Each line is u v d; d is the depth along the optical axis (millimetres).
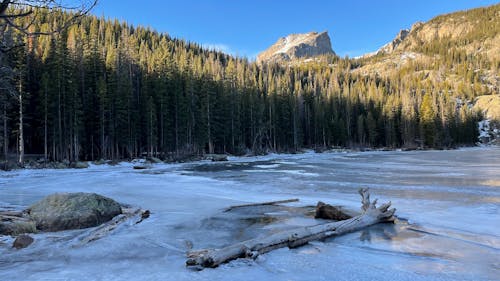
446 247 6883
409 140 92438
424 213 10352
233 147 66062
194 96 58406
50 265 5797
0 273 5340
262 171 29188
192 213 11023
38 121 43188
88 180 23047
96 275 5242
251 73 107562
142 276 5195
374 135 94438
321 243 7223
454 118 100688
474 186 16484
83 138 44250
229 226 9117
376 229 8500
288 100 81125
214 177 24297
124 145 48500
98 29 103312
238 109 67688
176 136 54062
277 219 10023
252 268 5582
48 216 8984
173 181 21750
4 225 8391
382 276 5207
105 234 8125
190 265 5711
